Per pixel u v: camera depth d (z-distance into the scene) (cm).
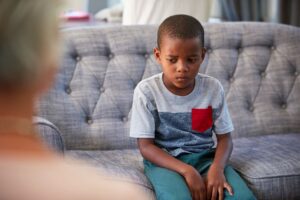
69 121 198
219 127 171
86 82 207
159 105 167
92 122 204
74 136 198
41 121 165
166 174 157
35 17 53
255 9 326
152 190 156
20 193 48
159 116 167
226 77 221
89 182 52
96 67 210
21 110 54
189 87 167
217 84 172
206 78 172
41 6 53
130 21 258
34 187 49
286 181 168
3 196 48
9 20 52
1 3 52
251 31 231
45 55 54
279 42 233
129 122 206
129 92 209
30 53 53
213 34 226
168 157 161
